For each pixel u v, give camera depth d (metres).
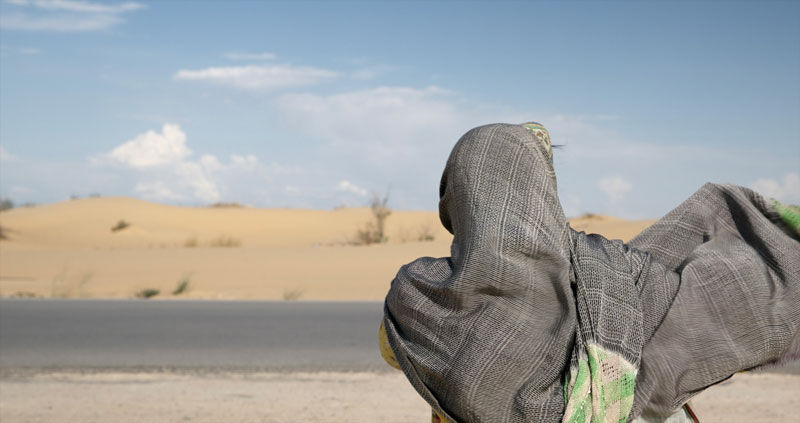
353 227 61.25
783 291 2.05
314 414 7.06
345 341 11.59
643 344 1.92
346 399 7.70
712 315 2.01
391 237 45.81
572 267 1.98
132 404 7.45
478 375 1.88
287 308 15.64
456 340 1.95
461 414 1.93
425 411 7.22
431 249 29.44
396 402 7.59
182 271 24.62
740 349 1.99
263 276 23.08
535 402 1.86
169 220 62.22
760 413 7.18
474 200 1.99
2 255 31.19
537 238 1.91
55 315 14.41
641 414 1.99
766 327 2.00
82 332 12.39
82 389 8.18
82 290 20.86
